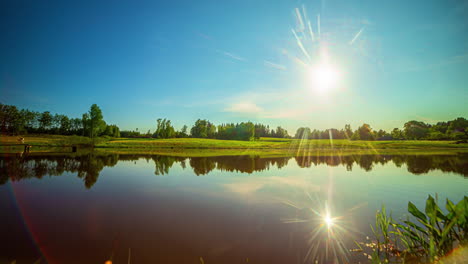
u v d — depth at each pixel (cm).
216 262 302
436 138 7462
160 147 4262
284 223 455
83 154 2345
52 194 697
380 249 335
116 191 745
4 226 435
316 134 10494
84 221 466
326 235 393
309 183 891
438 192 726
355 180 958
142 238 381
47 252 328
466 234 281
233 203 603
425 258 297
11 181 900
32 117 6950
